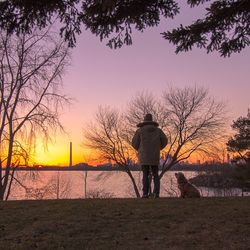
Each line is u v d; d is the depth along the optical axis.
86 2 9.74
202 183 46.84
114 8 9.54
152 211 9.75
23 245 7.52
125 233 8.11
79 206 10.41
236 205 10.52
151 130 12.55
